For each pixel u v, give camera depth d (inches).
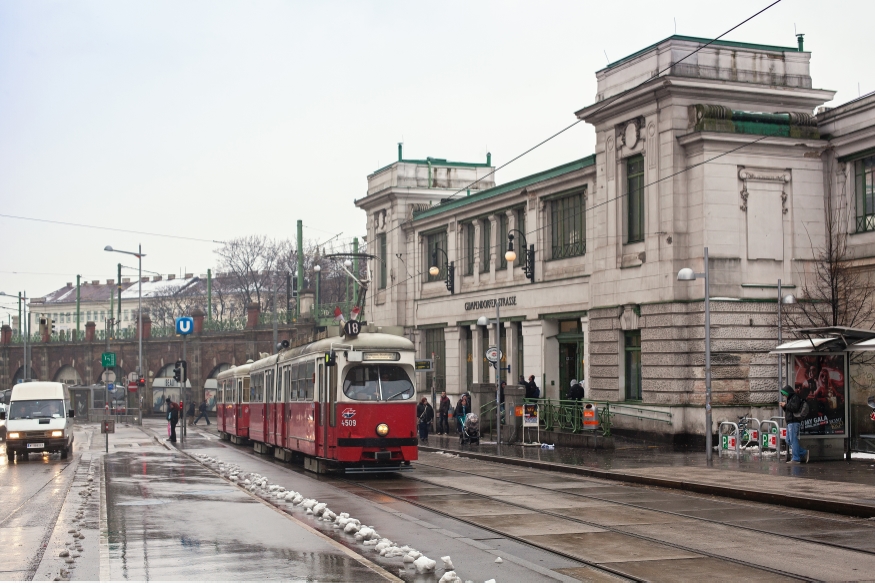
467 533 583.5
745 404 1222.9
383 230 2197.3
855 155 1245.1
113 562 469.1
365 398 952.3
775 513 660.7
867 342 951.0
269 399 1339.8
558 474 979.3
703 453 1144.8
